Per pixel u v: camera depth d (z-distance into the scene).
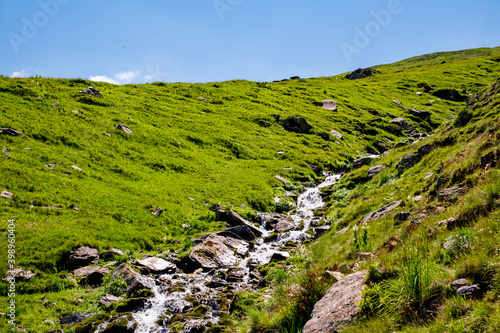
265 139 51.88
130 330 13.34
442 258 8.49
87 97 45.44
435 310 6.56
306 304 9.82
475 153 15.35
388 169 29.58
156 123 46.22
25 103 36.50
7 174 24.20
